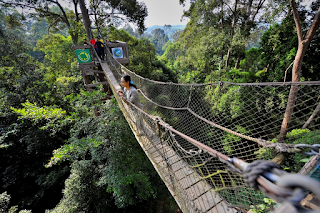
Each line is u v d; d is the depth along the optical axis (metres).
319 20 5.60
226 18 13.80
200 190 2.42
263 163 0.46
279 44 10.20
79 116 7.62
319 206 1.45
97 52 8.20
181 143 6.13
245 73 11.74
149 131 3.82
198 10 12.62
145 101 7.16
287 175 0.34
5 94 10.86
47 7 13.52
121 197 7.28
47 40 16.11
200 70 15.26
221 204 2.19
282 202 0.36
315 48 8.24
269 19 10.14
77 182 7.96
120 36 16.97
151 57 19.95
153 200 9.82
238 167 0.61
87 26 11.91
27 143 10.61
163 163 3.12
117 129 6.90
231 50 11.66
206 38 12.23
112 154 6.82
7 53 13.70
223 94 6.45
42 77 13.55
